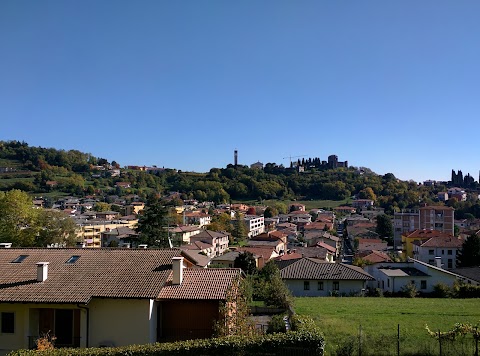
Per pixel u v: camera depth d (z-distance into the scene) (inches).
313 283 2325.3
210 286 1028.5
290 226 6023.6
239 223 5728.3
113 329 956.6
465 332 920.3
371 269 2694.4
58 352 785.6
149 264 1075.3
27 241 2628.0
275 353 818.8
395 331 1215.6
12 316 976.3
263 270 2551.7
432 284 2389.3
